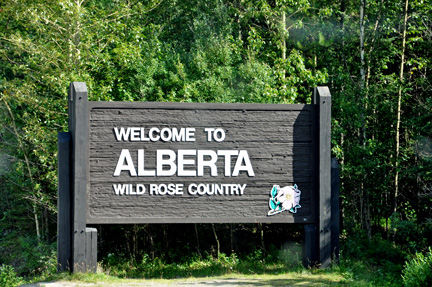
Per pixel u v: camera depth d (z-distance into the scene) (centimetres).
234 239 2192
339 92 2147
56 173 2053
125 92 2041
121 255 2014
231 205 1435
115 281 1334
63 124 2064
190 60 2172
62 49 2095
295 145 1463
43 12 1998
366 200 2175
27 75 2198
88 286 1239
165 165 1416
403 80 2089
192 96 2059
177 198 1417
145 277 1545
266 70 2097
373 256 1719
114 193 1392
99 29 2138
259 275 1469
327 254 1453
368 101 2042
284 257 1822
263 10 2203
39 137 2100
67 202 1380
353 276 1362
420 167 1797
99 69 2142
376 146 2041
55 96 2103
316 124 1466
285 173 1458
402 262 1639
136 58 2095
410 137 2200
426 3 2145
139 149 1405
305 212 1465
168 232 2212
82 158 1366
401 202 2175
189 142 1427
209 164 1430
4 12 2062
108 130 1396
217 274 1541
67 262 1378
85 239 1364
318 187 1454
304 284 1263
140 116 1409
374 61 2142
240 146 1445
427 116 1836
